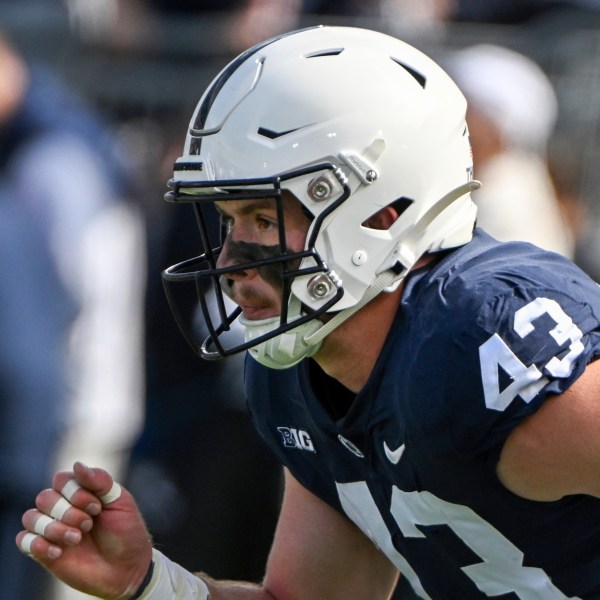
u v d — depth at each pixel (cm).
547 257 982
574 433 911
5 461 1484
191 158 996
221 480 1647
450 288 955
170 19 1911
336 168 966
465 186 1002
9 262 1504
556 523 965
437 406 927
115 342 1722
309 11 1933
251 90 984
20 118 1623
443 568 1028
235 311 1030
